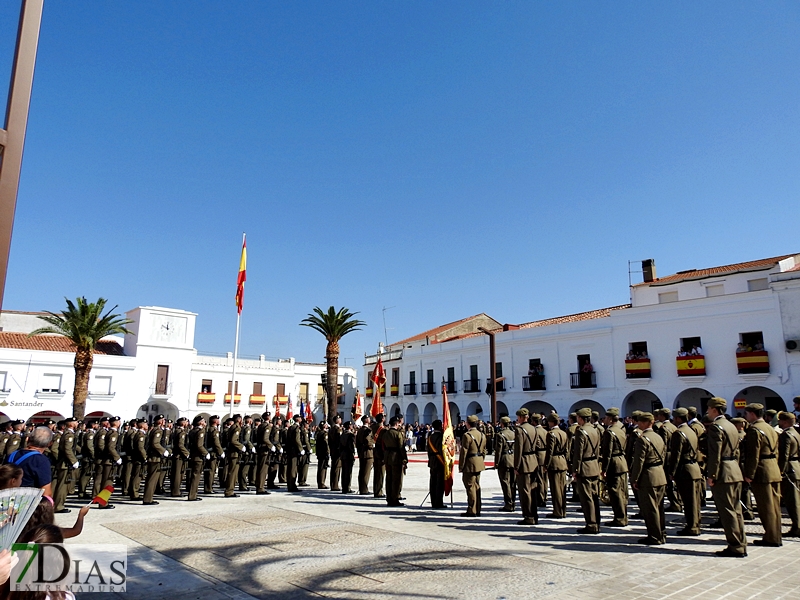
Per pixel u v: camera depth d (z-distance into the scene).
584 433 9.96
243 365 55.06
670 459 9.59
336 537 9.52
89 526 10.61
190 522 11.02
